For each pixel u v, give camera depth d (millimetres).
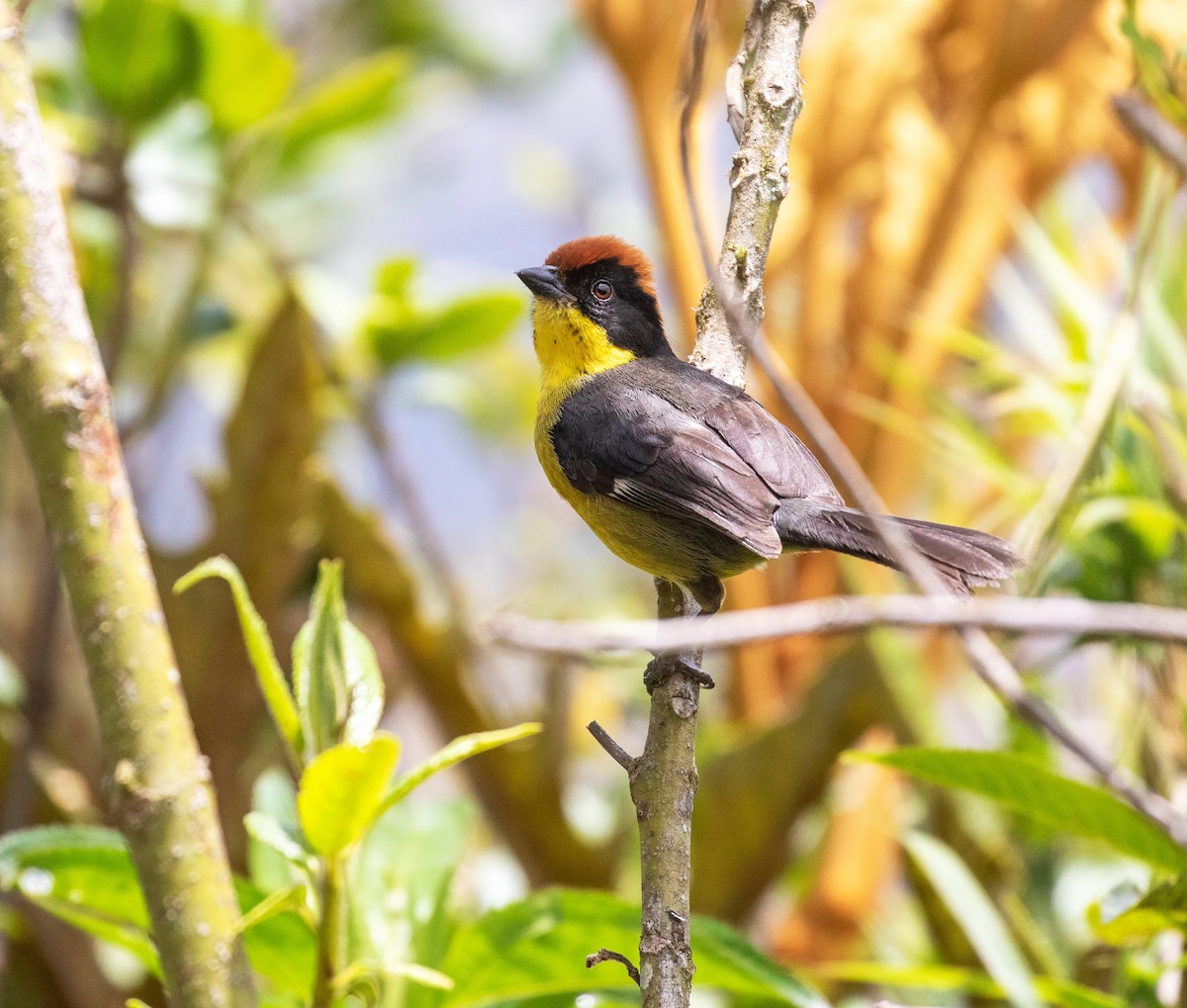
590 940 5910
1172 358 8148
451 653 9562
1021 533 7527
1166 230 8406
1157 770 7906
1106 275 10391
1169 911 5930
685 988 5402
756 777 8703
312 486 9445
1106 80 10125
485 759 9359
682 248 10406
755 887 8867
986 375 9422
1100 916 6266
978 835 8633
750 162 7047
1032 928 8305
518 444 14758
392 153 15188
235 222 11016
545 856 9406
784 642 10109
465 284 12945
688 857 5934
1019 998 6324
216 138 10250
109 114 9875
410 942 5984
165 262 12359
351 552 9516
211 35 9492
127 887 5723
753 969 5855
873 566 10281
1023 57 9789
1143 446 8023
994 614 4113
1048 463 9398
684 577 9312
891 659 8469
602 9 10312
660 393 9375
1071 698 10078
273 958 5902
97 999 8914
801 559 10352
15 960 8859
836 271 10555
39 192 4398
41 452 4383
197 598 9547
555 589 13539
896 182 10430
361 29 15430
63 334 4375
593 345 9938
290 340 9336
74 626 4465
